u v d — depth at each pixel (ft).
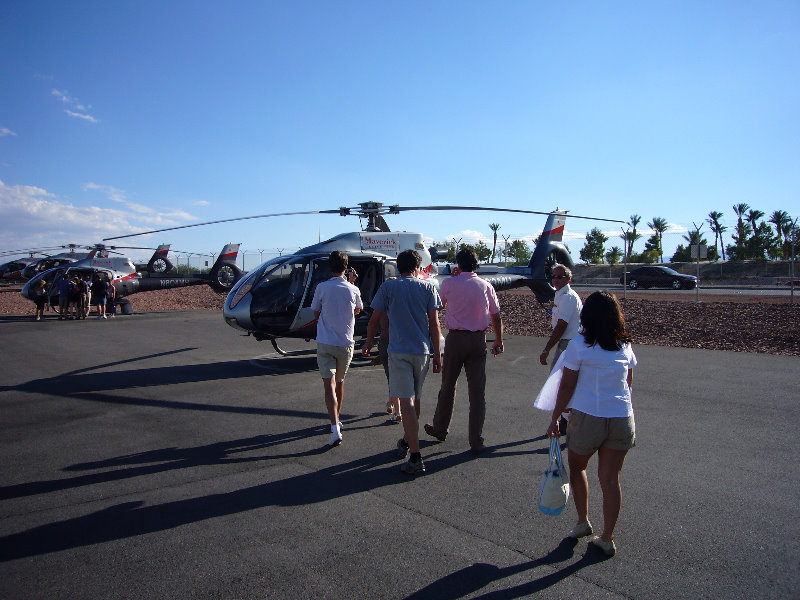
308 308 30.68
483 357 16.62
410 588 9.50
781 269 161.89
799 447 16.97
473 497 13.38
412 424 14.80
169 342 42.29
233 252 84.79
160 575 9.93
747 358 32.78
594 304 10.60
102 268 68.23
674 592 9.35
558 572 10.00
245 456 16.38
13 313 70.13
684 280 106.63
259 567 10.19
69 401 23.40
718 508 12.67
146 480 14.48
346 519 12.18
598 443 10.43
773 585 9.55
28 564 10.31
